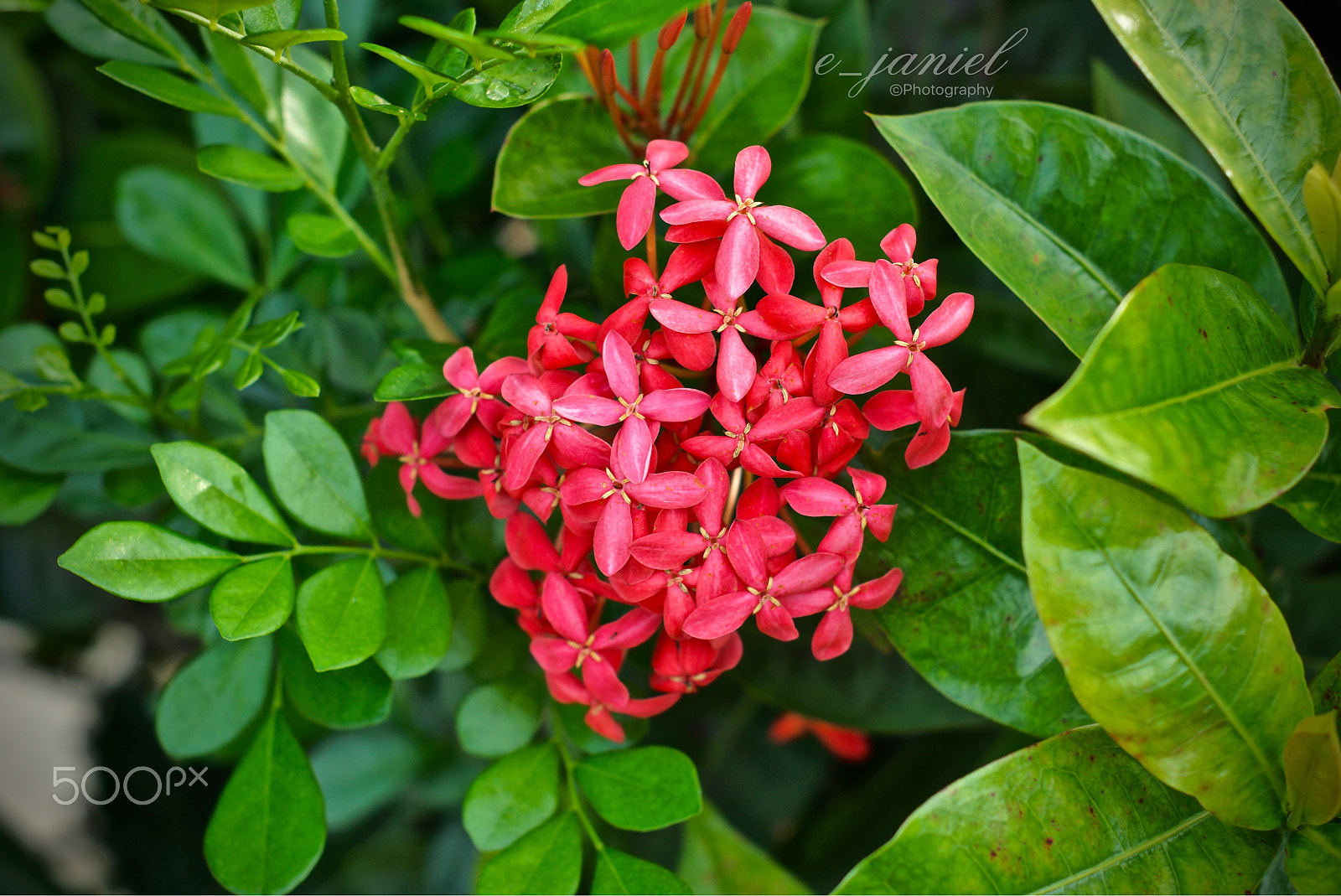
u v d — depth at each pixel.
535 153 0.35
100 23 0.35
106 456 0.37
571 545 0.33
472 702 0.34
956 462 0.33
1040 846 0.31
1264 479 0.28
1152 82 0.32
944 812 0.31
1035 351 0.39
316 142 0.37
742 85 0.37
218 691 0.34
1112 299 0.33
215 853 0.32
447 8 0.41
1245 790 0.30
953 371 0.40
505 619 0.36
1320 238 0.31
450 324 0.39
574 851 0.33
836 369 0.31
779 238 0.31
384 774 0.41
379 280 0.39
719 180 0.36
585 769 0.34
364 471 0.37
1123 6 0.32
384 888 0.45
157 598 0.31
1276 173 0.32
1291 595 0.37
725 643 0.33
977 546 0.34
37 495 0.37
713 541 0.31
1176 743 0.30
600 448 0.31
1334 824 0.30
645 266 0.32
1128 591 0.30
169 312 0.40
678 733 0.44
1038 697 0.33
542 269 0.41
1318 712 0.31
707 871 0.38
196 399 0.37
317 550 0.33
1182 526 0.30
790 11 0.39
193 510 0.32
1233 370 0.30
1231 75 0.32
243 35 0.30
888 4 0.42
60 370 0.36
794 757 0.47
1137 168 0.33
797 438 0.31
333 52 0.31
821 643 0.33
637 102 0.35
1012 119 0.33
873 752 0.46
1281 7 0.32
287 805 0.32
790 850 0.42
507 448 0.32
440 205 0.41
